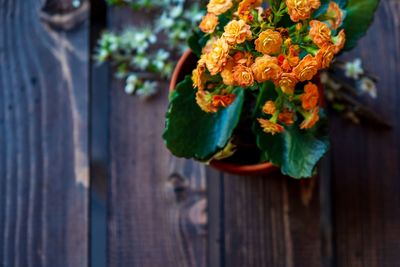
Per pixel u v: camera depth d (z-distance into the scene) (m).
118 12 0.86
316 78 0.74
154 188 0.82
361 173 0.82
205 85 0.71
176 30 0.83
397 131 0.83
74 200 0.82
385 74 0.84
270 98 0.71
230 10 0.68
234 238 0.81
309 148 0.72
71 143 0.83
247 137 0.76
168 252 0.81
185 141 0.73
